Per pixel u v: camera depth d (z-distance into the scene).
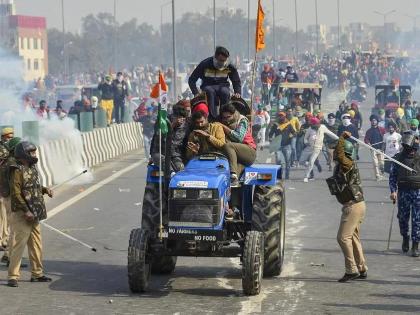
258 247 11.54
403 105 43.41
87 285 12.30
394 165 14.67
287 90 40.19
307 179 25.77
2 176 13.43
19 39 91.81
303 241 15.74
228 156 12.15
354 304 11.16
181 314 10.62
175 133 12.43
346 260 12.49
